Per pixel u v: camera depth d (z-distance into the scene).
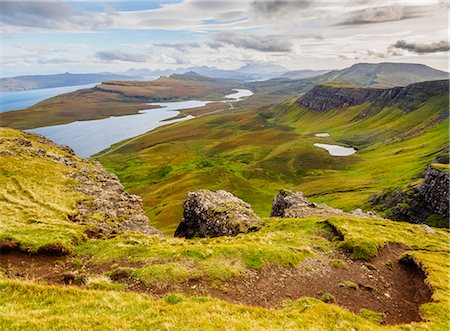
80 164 101.38
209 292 24.14
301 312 21.30
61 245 32.84
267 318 19.05
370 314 23.06
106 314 17.36
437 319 21.20
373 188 152.62
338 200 144.00
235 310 19.55
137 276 25.70
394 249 37.78
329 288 27.03
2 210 46.69
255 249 31.19
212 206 61.34
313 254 33.22
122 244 34.34
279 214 69.88
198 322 16.83
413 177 139.12
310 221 48.06
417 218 105.94
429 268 30.19
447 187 100.44
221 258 29.53
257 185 182.25
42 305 18.41
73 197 63.19
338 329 18.31
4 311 16.64
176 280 25.22
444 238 46.53
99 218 54.44
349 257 34.44
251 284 26.00
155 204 132.75
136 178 194.88
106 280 24.92
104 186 82.62
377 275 30.86
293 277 28.09
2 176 66.38
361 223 47.06
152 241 38.72
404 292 28.06
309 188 173.00
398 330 19.28
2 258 30.39
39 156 90.62
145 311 18.19
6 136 116.44
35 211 48.94
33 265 29.84
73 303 18.80
